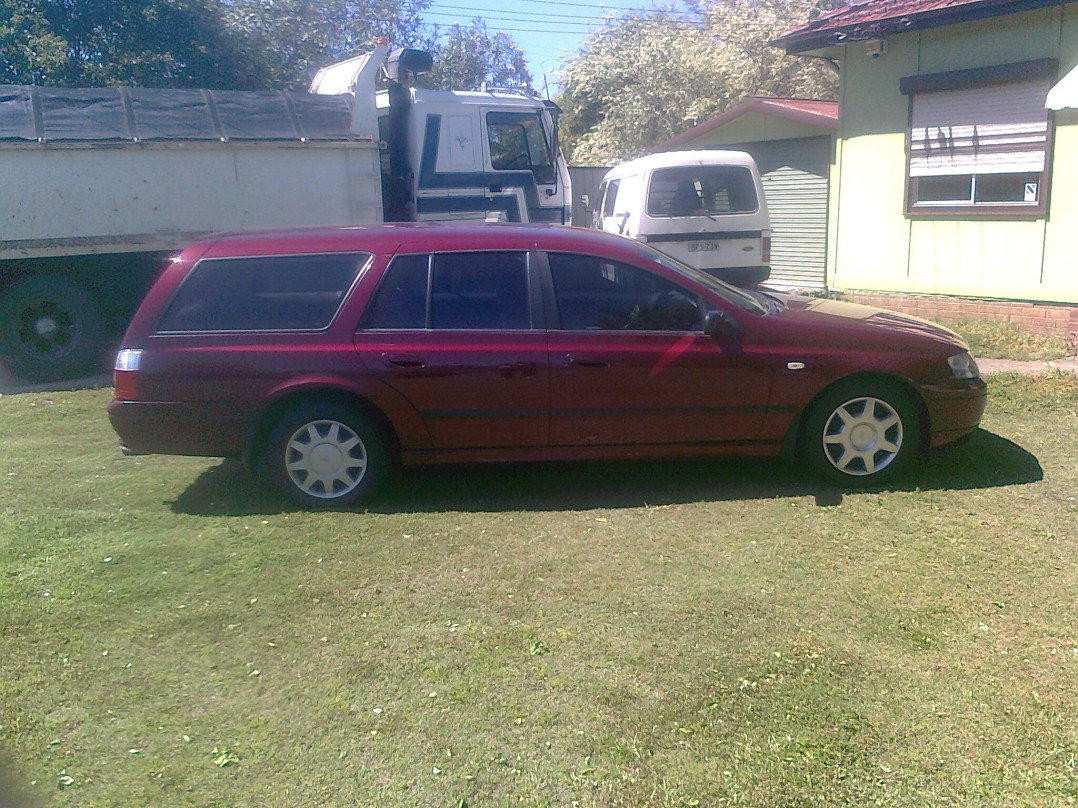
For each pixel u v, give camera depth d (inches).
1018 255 402.9
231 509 217.0
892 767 116.9
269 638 153.5
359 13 1214.9
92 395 348.8
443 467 247.8
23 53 732.7
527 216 466.9
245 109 390.0
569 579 172.7
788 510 205.9
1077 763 116.3
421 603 164.7
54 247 364.5
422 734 126.3
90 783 118.0
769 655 143.3
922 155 435.5
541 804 112.3
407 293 217.0
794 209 556.7
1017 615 154.0
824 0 912.9
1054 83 379.6
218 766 120.7
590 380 213.3
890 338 218.5
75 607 165.6
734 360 214.2
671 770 117.4
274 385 212.1
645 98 911.7
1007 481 220.5
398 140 439.2
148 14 789.2
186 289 218.5
